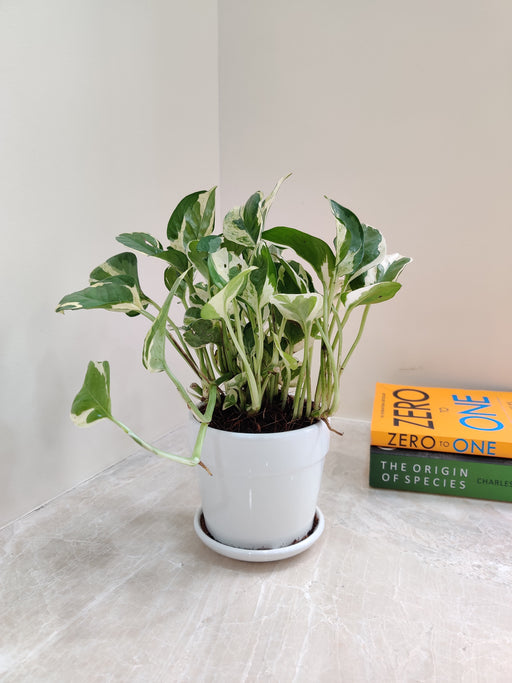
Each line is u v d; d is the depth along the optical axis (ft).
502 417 2.63
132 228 2.63
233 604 1.74
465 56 2.78
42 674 1.46
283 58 3.06
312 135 3.09
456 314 3.04
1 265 1.99
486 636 1.62
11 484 2.16
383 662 1.51
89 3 2.24
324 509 2.33
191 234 1.89
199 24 2.98
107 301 1.73
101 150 2.38
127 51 2.48
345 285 1.79
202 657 1.53
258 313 1.67
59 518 2.23
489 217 2.89
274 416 1.93
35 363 2.18
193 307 1.84
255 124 3.18
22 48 1.97
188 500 2.39
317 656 1.53
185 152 2.97
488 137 2.82
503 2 2.68
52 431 2.31
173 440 2.99
